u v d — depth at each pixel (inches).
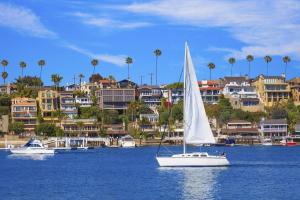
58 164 5369.1
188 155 4163.4
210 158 4168.3
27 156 6840.6
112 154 7194.9
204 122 4010.8
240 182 3427.7
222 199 2733.8
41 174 4247.0
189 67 4005.9
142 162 5462.6
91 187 3297.2
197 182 3422.7
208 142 4010.8
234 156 6328.7
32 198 2832.2
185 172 3954.2
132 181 3585.1
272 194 2910.9
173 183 3385.8
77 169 4714.6
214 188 3154.5
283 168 4498.0
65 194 2977.4
